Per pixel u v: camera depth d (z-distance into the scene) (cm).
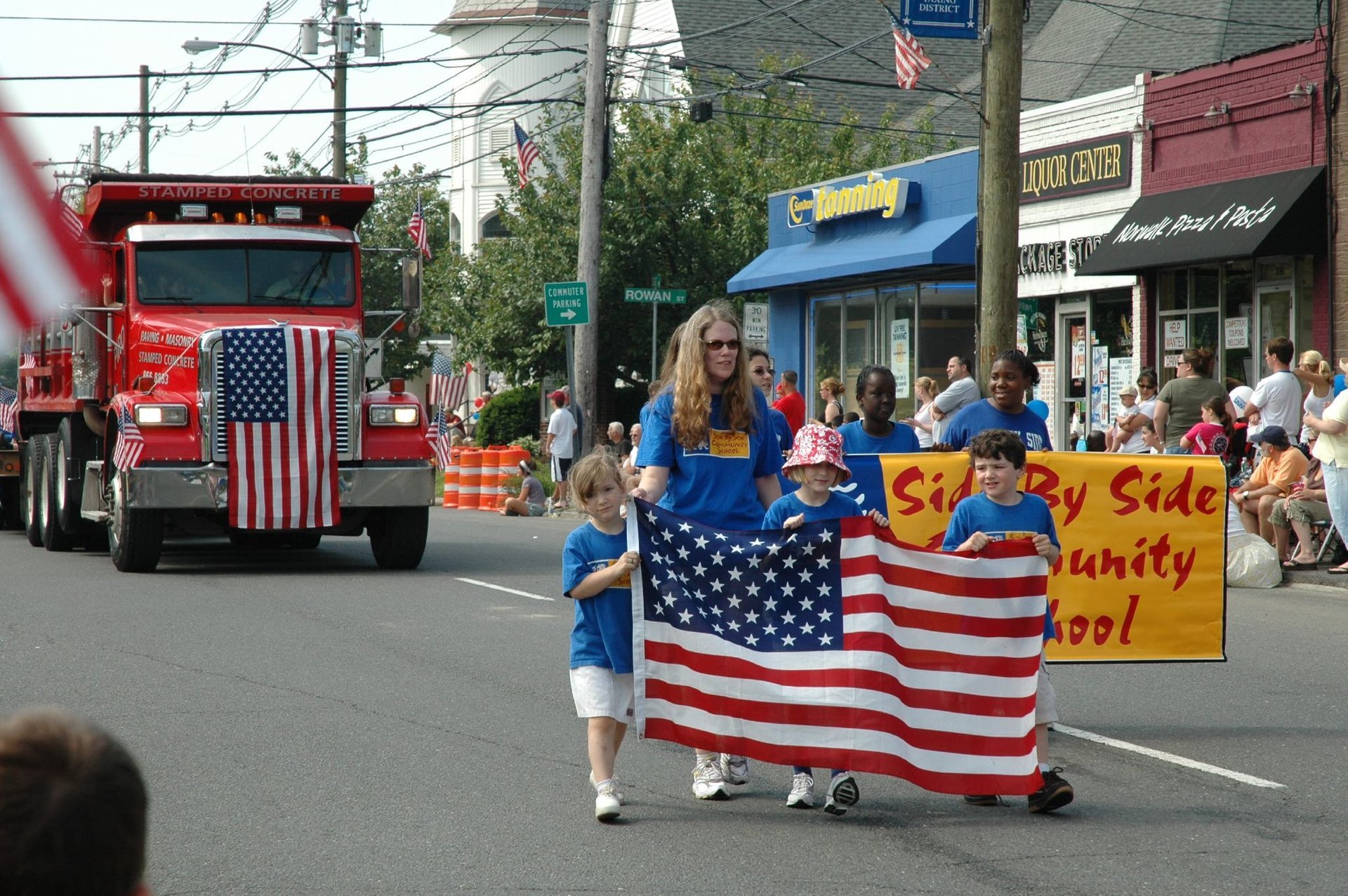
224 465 1470
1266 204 1800
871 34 4112
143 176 1602
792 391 1855
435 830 589
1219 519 818
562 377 3669
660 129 3525
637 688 610
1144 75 2067
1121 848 563
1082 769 692
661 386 659
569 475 622
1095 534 815
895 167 2647
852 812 623
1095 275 2092
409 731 771
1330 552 1461
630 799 643
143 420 1456
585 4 5294
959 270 2545
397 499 1504
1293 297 1838
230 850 559
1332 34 1733
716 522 652
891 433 869
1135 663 817
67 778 134
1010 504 657
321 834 583
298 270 1617
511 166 3525
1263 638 1071
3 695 859
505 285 3472
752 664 623
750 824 603
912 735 621
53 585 1403
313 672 938
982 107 1403
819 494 641
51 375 1827
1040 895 503
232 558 1730
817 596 626
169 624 1145
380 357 1645
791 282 2802
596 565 616
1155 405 1543
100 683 898
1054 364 2280
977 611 627
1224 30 2889
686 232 3425
